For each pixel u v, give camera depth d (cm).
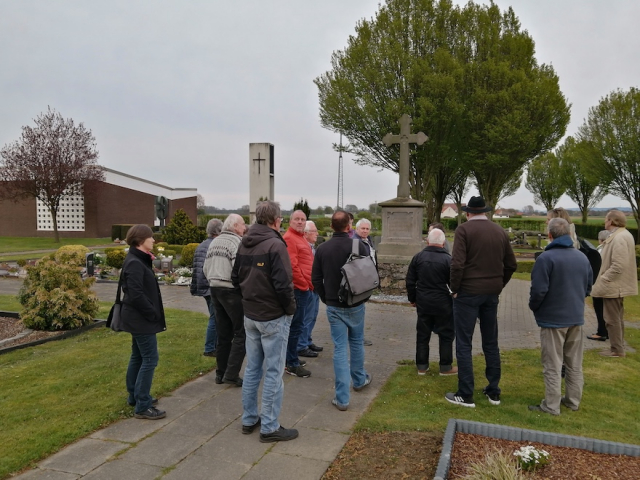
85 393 450
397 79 2248
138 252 394
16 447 343
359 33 2414
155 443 357
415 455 332
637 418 405
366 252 441
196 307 945
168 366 530
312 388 478
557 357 410
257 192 1741
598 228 3362
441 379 500
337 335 434
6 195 3061
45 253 2198
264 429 358
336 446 351
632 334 732
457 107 2153
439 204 2873
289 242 511
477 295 420
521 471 287
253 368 373
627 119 2686
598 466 304
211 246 480
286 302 354
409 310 881
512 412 411
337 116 2392
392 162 2502
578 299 406
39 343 655
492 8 2519
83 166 2962
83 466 323
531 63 2505
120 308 396
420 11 2320
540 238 2550
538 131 2342
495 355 433
